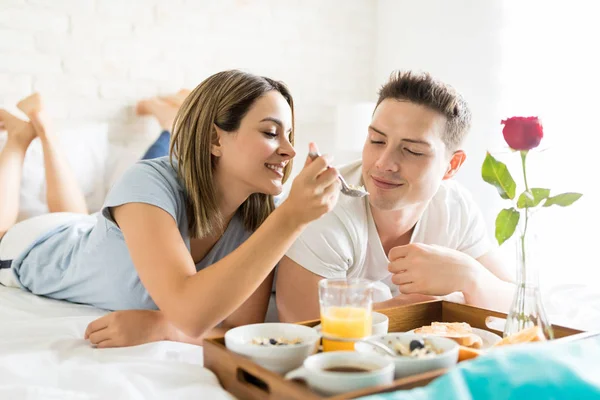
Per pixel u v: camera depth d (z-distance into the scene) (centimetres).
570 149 288
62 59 300
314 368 87
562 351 83
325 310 104
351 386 83
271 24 360
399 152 146
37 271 196
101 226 166
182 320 121
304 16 372
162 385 104
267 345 100
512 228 109
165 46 326
